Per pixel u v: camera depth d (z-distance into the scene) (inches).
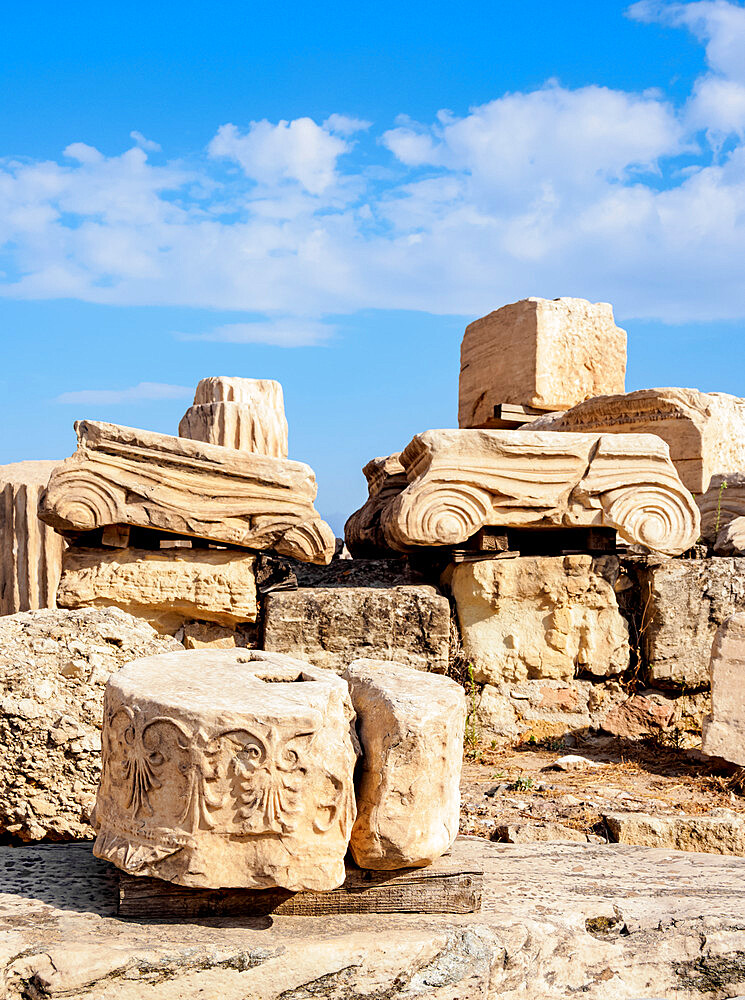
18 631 160.9
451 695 129.2
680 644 247.9
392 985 112.4
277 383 329.7
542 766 221.8
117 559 235.5
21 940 109.3
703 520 300.5
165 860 113.4
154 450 234.1
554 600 247.9
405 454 260.1
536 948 123.0
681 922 132.1
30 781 147.5
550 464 248.2
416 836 121.0
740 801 195.5
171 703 114.6
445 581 258.8
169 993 105.3
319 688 120.6
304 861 113.6
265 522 237.0
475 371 393.7
